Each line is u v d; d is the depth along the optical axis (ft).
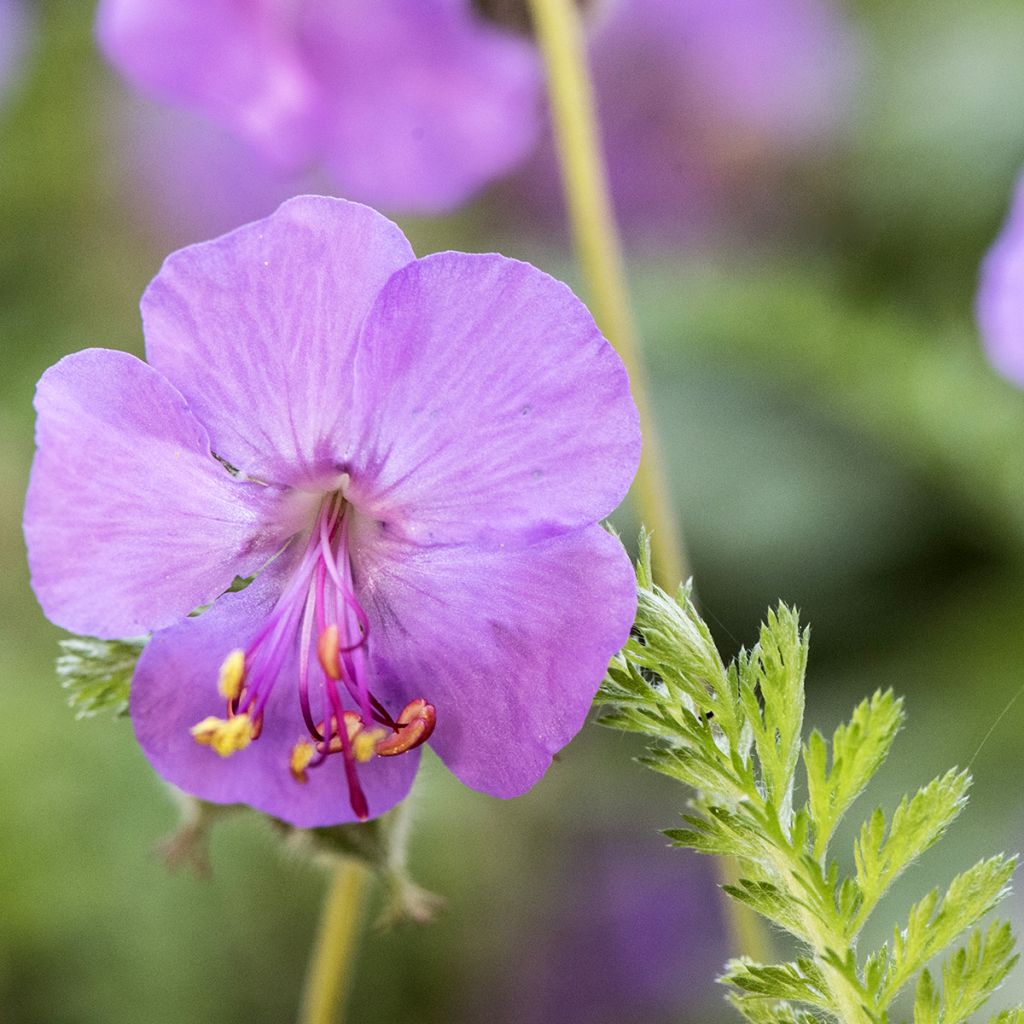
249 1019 2.35
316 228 1.07
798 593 2.49
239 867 2.38
